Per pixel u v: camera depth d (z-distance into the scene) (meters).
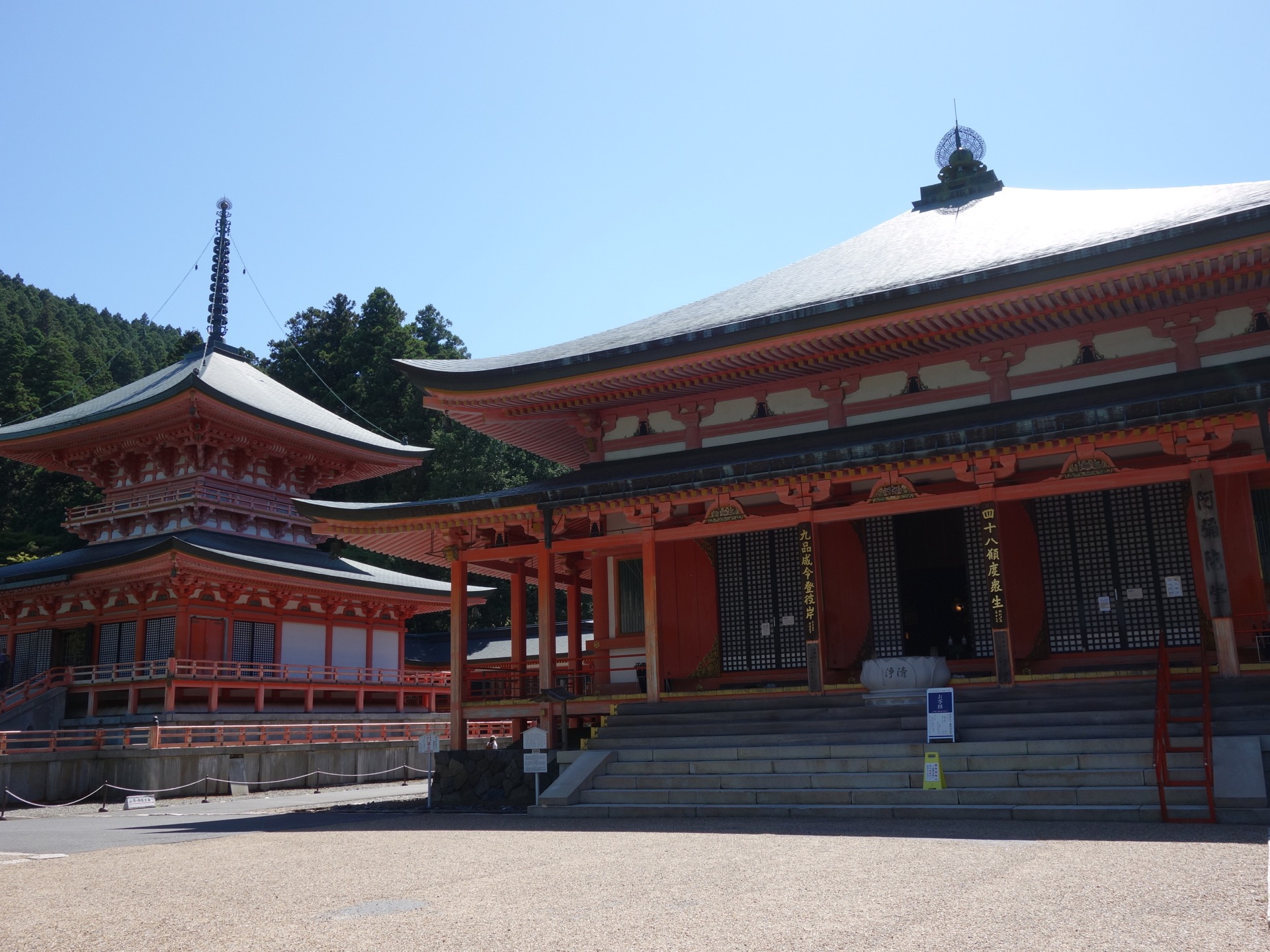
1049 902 8.68
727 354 24.09
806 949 7.32
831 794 17.09
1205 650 17.42
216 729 35.69
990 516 20.55
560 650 58.75
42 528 79.06
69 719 40.81
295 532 50.75
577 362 25.41
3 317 125.25
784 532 26.19
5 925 9.41
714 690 25.27
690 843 13.89
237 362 56.22
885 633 24.81
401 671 50.81
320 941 8.20
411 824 19.06
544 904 9.54
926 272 24.06
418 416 76.19
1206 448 18.98
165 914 9.73
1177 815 14.27
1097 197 27.81
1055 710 18.73
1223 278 20.66
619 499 23.77
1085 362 23.14
